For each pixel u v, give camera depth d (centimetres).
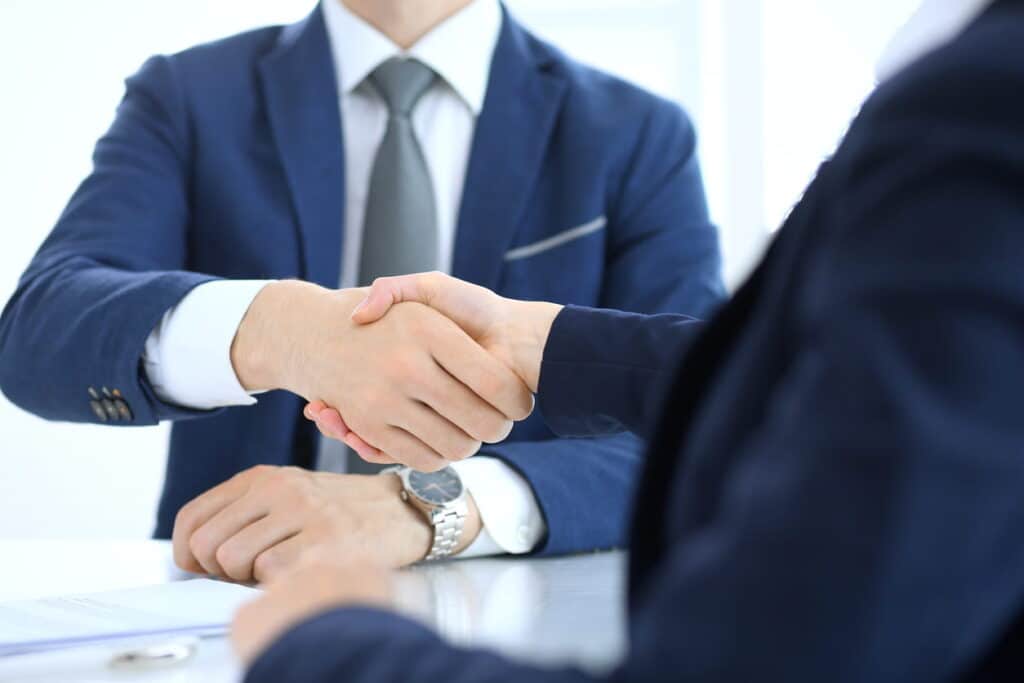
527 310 110
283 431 154
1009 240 32
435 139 166
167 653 70
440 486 116
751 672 31
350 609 41
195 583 93
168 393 128
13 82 281
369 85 166
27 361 136
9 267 283
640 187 167
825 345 34
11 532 278
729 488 37
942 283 32
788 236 47
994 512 31
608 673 36
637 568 47
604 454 129
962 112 34
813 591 31
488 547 119
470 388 106
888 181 34
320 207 160
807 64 286
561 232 162
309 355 112
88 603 85
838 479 31
